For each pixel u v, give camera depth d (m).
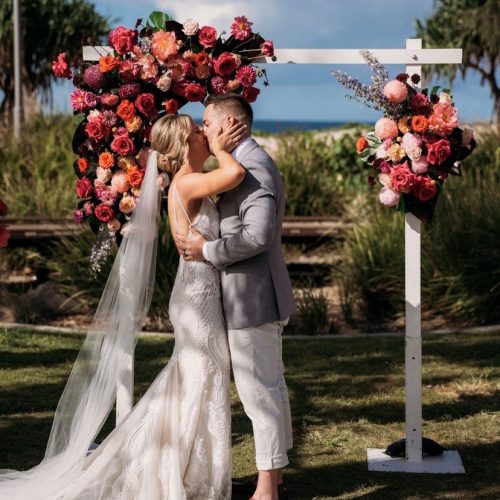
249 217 4.04
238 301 4.10
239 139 4.14
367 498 4.33
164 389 4.13
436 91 4.71
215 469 4.11
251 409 4.14
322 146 13.12
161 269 8.77
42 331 8.20
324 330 8.41
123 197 4.66
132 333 4.44
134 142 4.71
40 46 22.33
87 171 4.80
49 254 10.14
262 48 4.69
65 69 4.71
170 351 7.46
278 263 4.20
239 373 4.14
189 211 4.17
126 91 4.63
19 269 10.70
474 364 6.89
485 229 9.02
